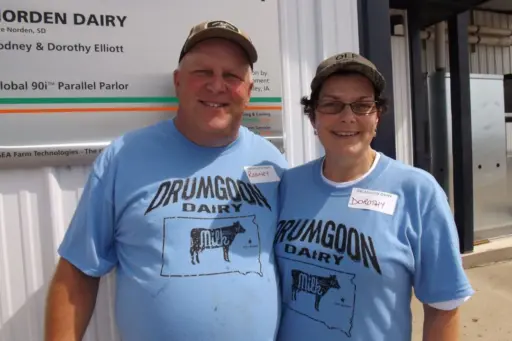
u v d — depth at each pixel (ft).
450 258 3.78
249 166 4.80
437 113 14.84
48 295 4.30
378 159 4.31
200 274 4.09
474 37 18.69
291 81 6.84
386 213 3.95
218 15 6.18
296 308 4.13
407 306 3.99
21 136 5.35
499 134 15.33
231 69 4.49
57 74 5.45
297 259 4.19
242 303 4.10
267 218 4.57
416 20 14.08
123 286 4.27
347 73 4.05
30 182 5.53
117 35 5.69
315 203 4.33
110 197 4.34
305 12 6.93
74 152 5.58
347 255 3.90
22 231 5.53
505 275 13.20
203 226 4.25
